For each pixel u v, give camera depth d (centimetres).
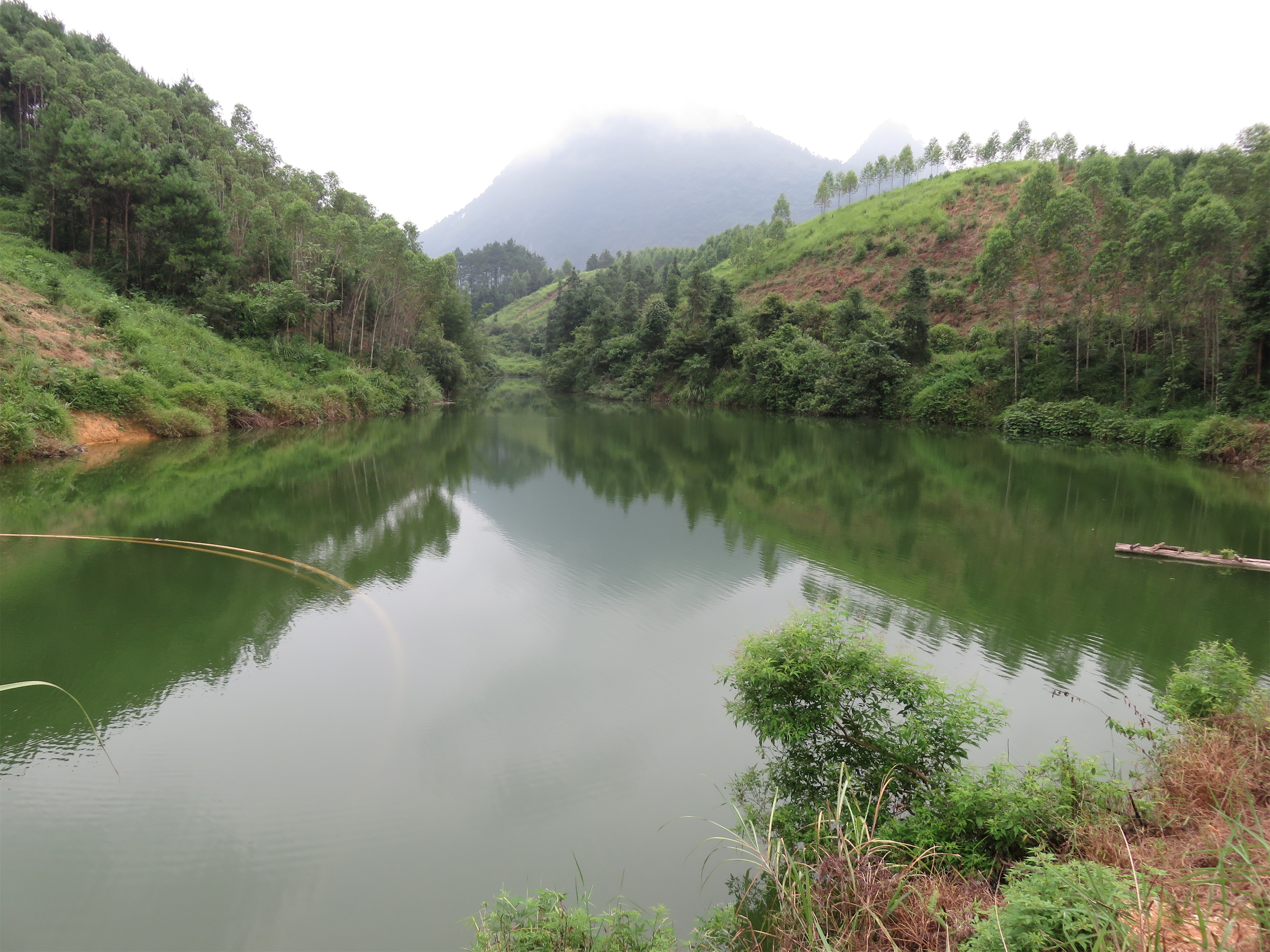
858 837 420
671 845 512
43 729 677
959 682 783
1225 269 2881
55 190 3703
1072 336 3700
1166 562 1308
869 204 8312
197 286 3747
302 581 1151
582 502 1878
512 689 777
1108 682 789
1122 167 5722
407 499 1862
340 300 4256
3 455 1997
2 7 5334
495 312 15762
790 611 1024
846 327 5103
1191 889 324
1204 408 2914
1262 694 586
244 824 534
